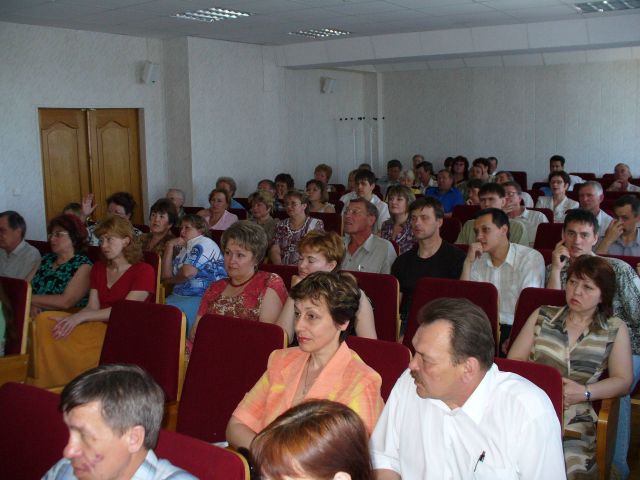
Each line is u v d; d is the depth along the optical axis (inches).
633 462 118.7
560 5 270.7
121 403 53.2
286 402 81.4
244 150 364.5
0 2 232.8
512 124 440.5
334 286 80.0
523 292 114.5
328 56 360.2
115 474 53.7
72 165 303.4
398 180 369.1
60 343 129.6
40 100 283.6
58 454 70.9
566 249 131.9
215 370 98.7
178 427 99.6
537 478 66.2
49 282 156.3
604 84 410.6
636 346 114.0
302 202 207.5
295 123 409.1
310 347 79.4
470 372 65.6
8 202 275.6
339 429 40.6
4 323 122.3
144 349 107.4
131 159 329.4
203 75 335.9
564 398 91.7
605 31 300.5
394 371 88.0
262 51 372.2
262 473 40.0
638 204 170.2
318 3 253.1
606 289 94.7
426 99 464.1
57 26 284.0
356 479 40.3
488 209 141.6
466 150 457.1
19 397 75.7
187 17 275.9
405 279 153.0
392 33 340.5
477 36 324.5
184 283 169.0
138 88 324.5
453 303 67.1
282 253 209.8
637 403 116.6
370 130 482.3
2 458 74.4
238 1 243.9
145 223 335.3
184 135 333.7
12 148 275.4
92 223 238.2
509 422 66.9
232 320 99.7
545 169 435.2
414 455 72.2
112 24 283.3
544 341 99.3
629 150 409.7
